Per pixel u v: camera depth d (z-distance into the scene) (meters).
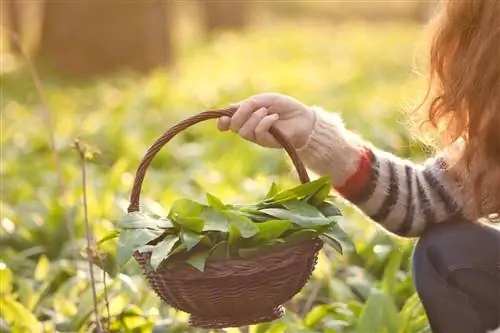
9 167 6.88
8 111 10.16
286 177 6.25
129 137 7.82
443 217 3.17
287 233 2.75
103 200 5.21
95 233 4.68
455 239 3.10
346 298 4.02
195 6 29.16
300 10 37.34
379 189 3.15
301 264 2.78
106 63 13.80
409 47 20.55
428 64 3.10
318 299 4.11
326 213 2.92
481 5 2.87
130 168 7.07
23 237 4.95
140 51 13.84
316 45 21.97
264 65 17.30
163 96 10.77
